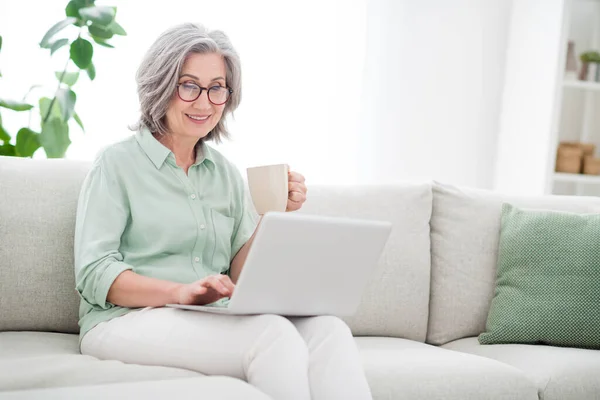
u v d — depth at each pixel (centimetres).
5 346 159
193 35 171
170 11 311
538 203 229
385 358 170
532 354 190
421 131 353
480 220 222
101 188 166
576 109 348
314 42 330
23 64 296
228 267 183
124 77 306
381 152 346
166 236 169
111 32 256
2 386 124
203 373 133
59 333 181
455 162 361
